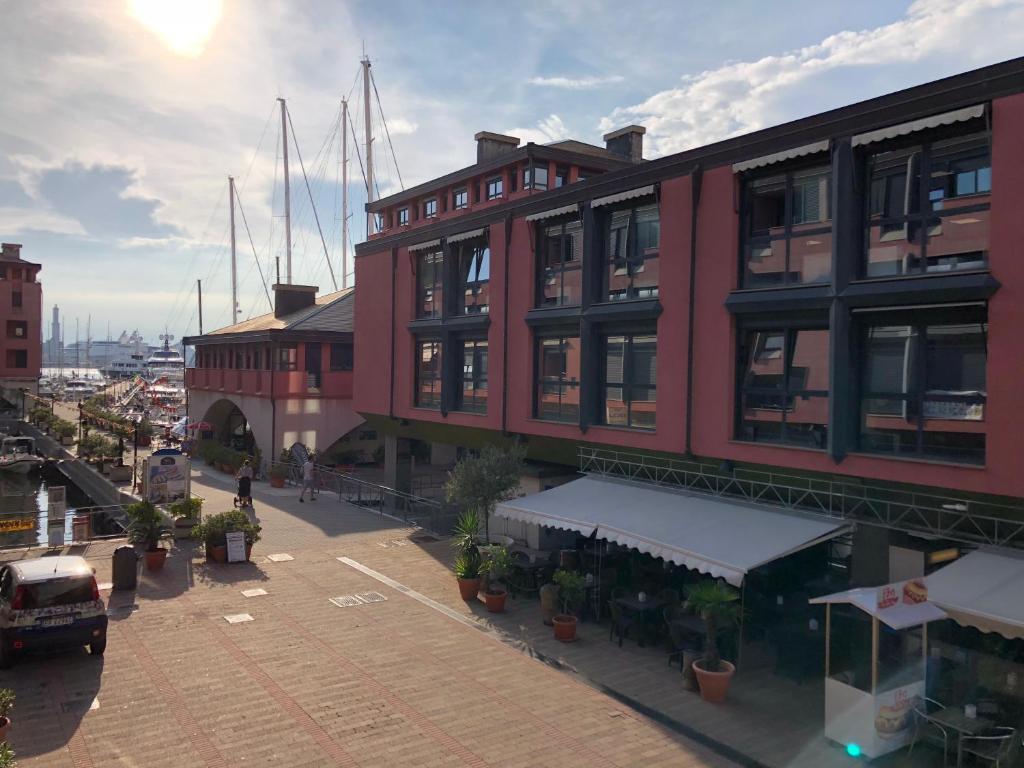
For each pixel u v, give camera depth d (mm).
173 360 184375
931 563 13641
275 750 10883
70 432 57594
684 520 15570
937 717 10797
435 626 16422
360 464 42656
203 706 12219
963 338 13094
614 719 12172
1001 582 11109
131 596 17812
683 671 13555
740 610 13648
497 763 10703
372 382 30531
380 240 29844
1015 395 12016
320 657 14438
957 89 12719
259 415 40281
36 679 13086
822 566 16734
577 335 21016
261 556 21891
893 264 13867
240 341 43219
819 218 15156
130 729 11391
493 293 23672
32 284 79812
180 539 23266
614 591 16734
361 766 10523
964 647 12359
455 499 20219
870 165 14336
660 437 18078
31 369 79812
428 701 12656
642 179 18578
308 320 40406
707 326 16984
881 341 14211
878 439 14219
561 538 22172
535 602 18500
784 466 15391
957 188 13102
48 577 13633
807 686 13586
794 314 15445
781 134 15398
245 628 15906
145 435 51188
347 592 18656
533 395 22422
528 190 28516
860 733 10945
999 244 12211
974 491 12492
